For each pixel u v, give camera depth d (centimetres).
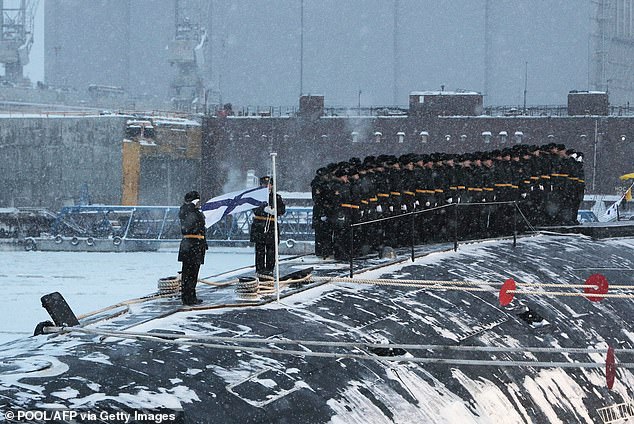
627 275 6419
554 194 8081
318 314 4319
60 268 16162
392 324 4384
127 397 2972
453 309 4841
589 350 3581
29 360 3234
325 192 6141
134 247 19662
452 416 3803
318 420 3281
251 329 3934
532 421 4188
